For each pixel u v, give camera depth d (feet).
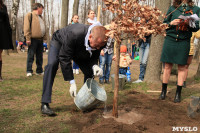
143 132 6.95
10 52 50.62
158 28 7.25
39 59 19.13
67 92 12.72
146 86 15.12
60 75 19.70
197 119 8.36
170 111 9.37
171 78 20.33
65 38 7.63
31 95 11.58
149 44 16.37
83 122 7.69
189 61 14.57
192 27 10.05
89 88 8.91
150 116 8.45
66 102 10.52
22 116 8.23
